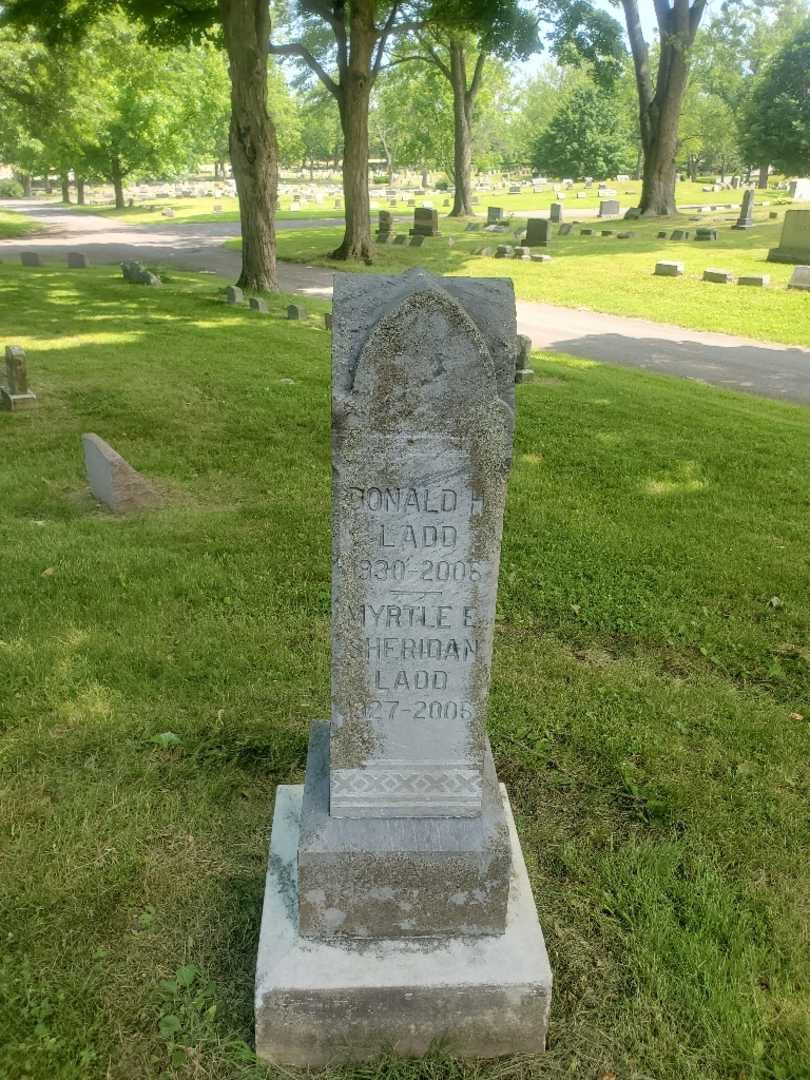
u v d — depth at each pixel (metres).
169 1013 1.44
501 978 1.41
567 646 2.64
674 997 1.50
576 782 2.02
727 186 29.30
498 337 1.30
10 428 4.68
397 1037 1.43
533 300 10.41
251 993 1.49
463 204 20.16
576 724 2.21
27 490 3.82
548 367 6.61
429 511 1.33
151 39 9.98
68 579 2.87
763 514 3.75
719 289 10.66
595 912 1.66
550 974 1.42
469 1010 1.42
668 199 18.17
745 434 4.91
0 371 5.53
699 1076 1.38
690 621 2.79
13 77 13.36
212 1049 1.40
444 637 1.40
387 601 1.37
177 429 4.71
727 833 1.86
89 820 1.81
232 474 4.11
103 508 3.68
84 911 1.60
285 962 1.42
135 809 1.85
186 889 1.67
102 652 2.42
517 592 2.95
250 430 4.70
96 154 24.45
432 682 1.42
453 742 1.45
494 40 10.73
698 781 2.02
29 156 23.17
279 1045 1.41
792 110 22.92
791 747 2.16
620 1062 1.41
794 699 2.39
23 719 2.14
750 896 1.69
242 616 2.66
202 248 15.85
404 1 11.55
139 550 3.13
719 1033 1.43
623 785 2.01
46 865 1.69
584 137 30.53
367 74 11.89
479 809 1.49
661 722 2.24
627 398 5.64
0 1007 1.43
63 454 4.29
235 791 1.93
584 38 12.08
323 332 7.54
